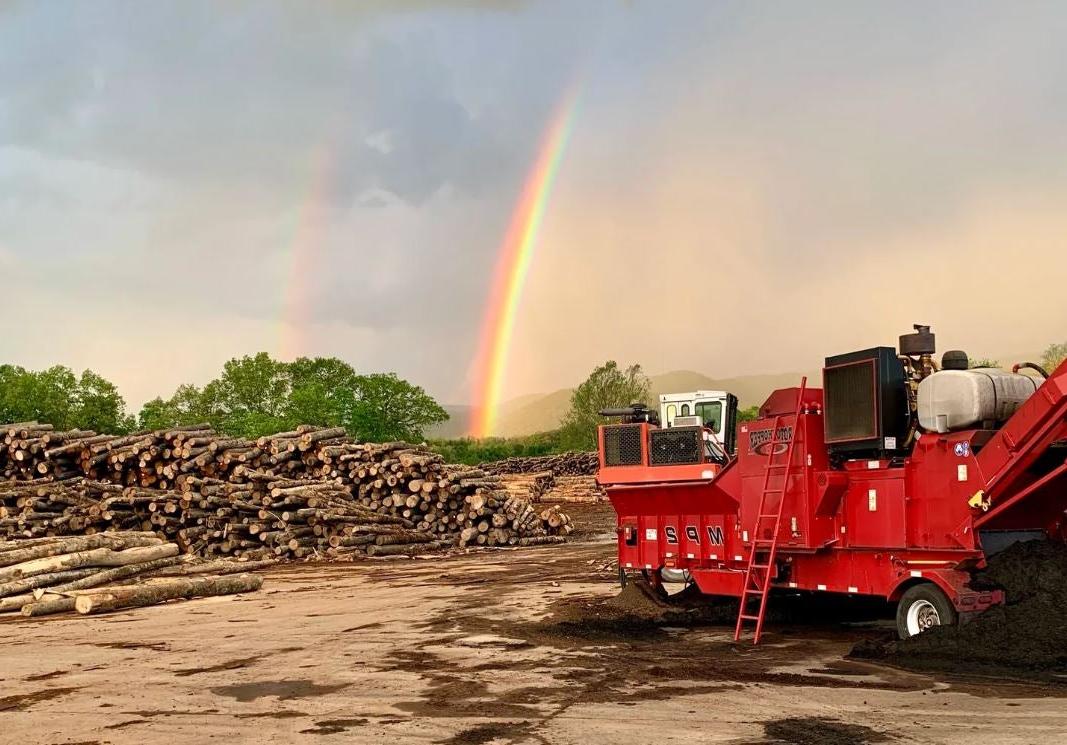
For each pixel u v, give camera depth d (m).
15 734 7.33
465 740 6.76
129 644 11.55
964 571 9.01
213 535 22.64
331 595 16.08
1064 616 8.46
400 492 25.39
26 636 12.58
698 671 8.94
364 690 8.51
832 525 10.41
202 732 7.21
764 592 10.62
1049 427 8.34
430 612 13.45
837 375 10.29
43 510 22.06
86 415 54.62
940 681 8.02
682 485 12.45
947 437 9.16
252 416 58.47
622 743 6.57
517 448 73.44
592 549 23.95
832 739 6.47
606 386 69.44
